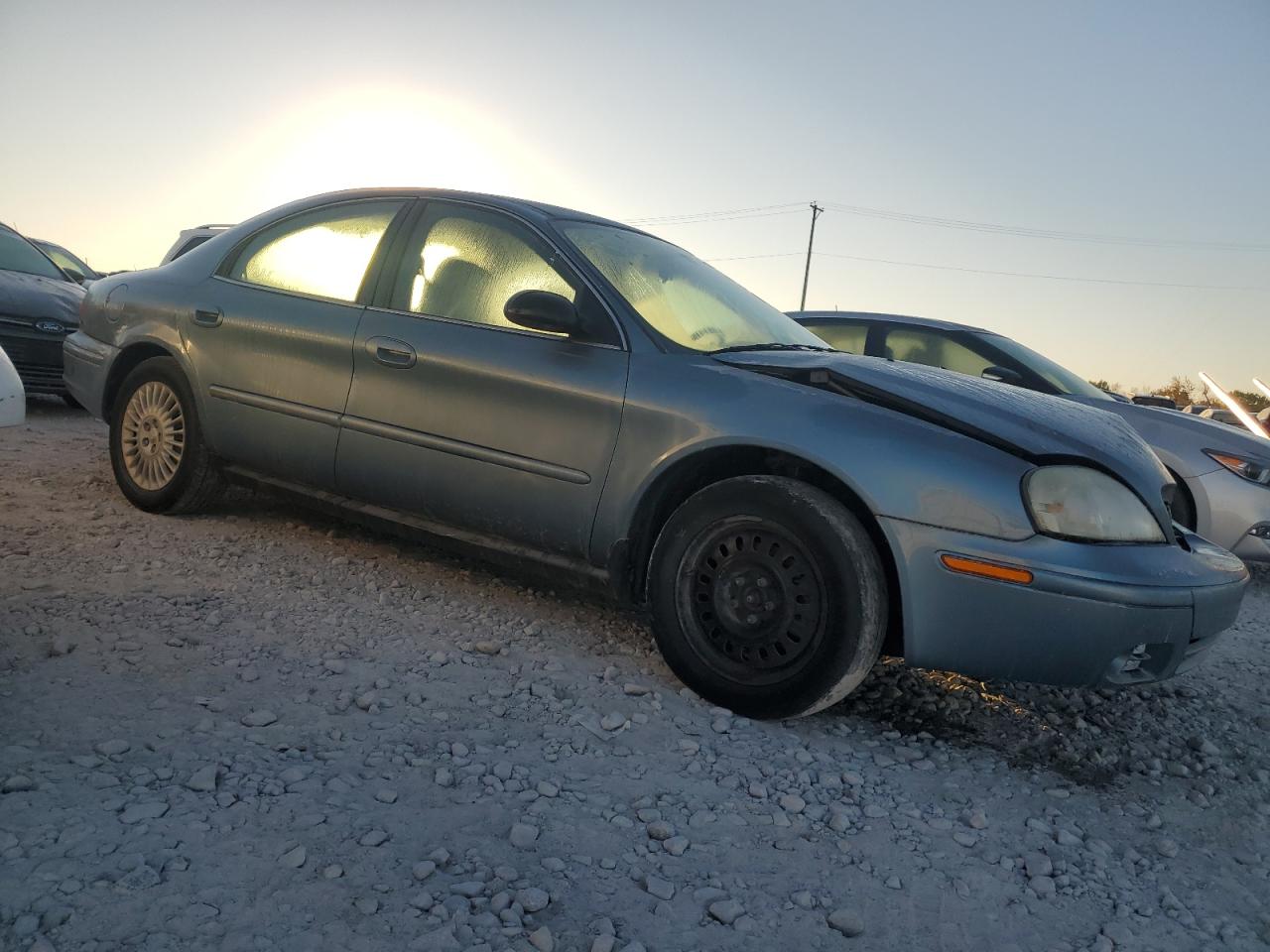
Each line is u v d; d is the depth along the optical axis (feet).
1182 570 9.98
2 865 6.39
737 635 10.44
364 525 13.67
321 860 7.00
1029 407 10.91
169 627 11.00
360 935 6.25
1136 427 21.49
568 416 11.44
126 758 8.02
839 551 9.86
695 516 10.69
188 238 25.36
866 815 8.82
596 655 11.88
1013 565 9.46
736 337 12.53
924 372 11.52
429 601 13.12
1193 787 10.44
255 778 7.96
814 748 10.07
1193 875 8.62
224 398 14.38
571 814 8.17
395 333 12.79
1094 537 9.70
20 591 11.45
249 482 14.58
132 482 15.62
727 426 10.53
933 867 8.13
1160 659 10.03
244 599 12.26
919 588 9.75
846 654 9.87
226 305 14.57
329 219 14.51
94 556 13.10
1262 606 20.01
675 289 12.78
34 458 19.16
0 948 5.65
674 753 9.54
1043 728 11.50
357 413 13.02
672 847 7.83
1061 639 9.49
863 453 10.01
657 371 11.16
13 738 8.09
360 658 10.93
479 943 6.34
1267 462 20.48
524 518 11.82
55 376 24.58
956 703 11.90
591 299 11.78
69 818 7.00
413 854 7.27
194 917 6.17
